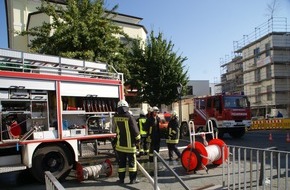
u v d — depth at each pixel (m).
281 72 51.88
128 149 7.64
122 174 7.78
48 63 8.39
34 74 7.86
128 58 21.97
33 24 23.33
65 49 16.16
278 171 5.71
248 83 60.31
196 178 8.04
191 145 8.61
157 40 24.45
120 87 9.78
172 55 24.39
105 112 9.36
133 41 24.70
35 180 8.35
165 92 24.00
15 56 7.80
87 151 8.76
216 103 18.78
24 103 7.75
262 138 19.17
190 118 21.08
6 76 7.39
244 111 18.77
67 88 8.49
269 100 53.12
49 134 7.98
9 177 8.96
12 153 7.65
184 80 24.61
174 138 10.53
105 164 8.46
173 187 7.20
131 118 7.60
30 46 17.58
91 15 17.00
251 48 59.03
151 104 24.44
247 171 8.27
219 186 6.93
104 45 16.92
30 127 7.81
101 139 9.21
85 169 8.09
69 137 8.30
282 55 51.84
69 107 8.57
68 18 16.69
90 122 9.12
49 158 7.98
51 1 21.80
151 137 10.75
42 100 8.00
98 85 9.23
